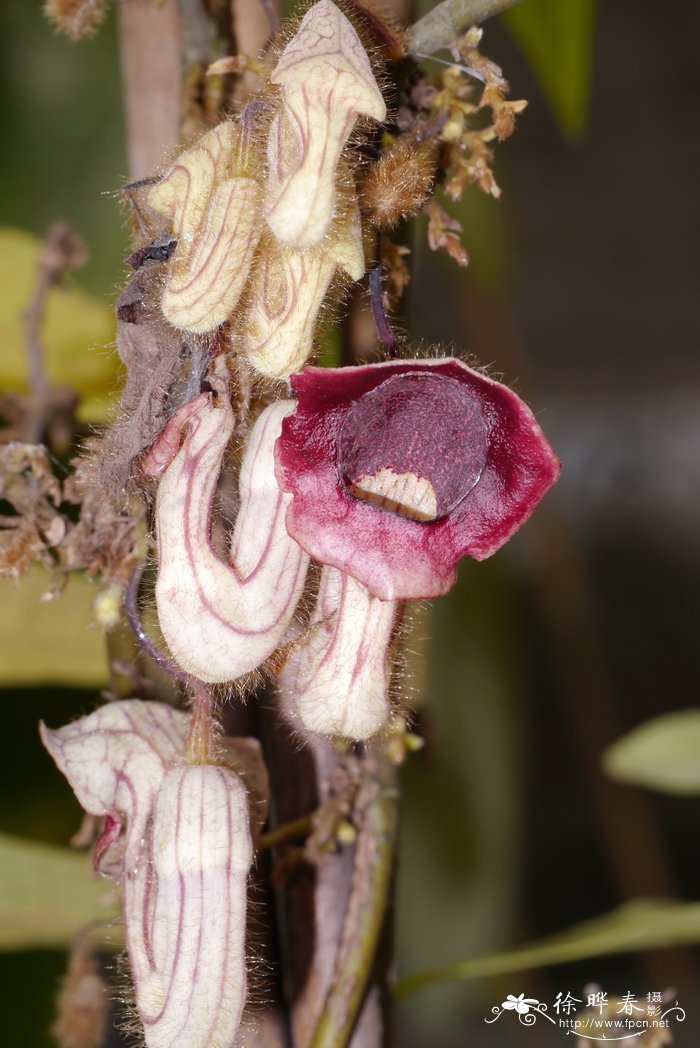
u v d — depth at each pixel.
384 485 0.46
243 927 0.47
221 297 0.45
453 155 0.48
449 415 0.46
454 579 0.46
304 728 0.47
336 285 0.46
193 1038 0.46
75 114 0.75
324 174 0.44
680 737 0.66
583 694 1.09
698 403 2.17
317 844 0.50
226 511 0.47
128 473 0.47
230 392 0.46
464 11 0.47
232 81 0.51
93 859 0.49
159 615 0.46
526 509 0.45
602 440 2.21
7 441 0.56
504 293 0.86
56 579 0.50
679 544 2.21
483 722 0.79
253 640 0.46
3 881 0.57
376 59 0.47
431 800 0.78
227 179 0.45
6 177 0.75
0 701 0.65
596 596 2.16
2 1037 0.64
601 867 1.78
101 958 0.56
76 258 0.58
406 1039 1.26
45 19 0.74
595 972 1.51
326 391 0.45
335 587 0.47
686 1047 1.18
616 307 2.03
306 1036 0.51
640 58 1.68
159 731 0.49
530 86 1.61
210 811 0.47
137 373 0.47
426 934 0.79
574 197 1.86
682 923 0.58
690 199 1.85
